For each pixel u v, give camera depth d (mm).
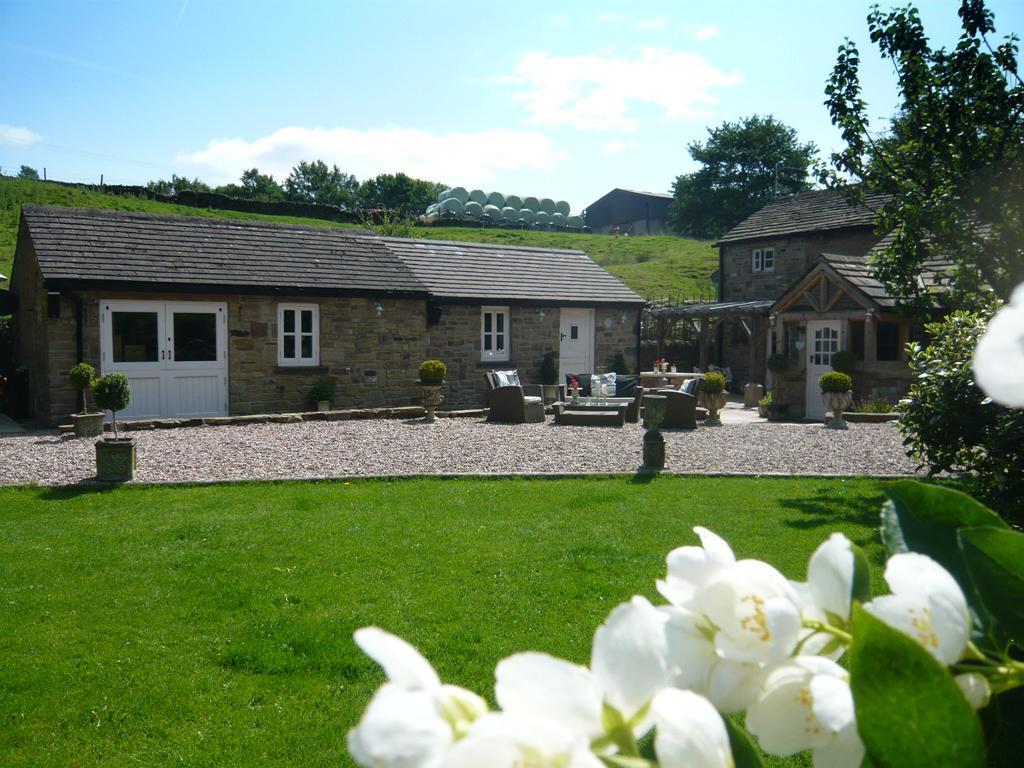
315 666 4492
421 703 501
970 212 7773
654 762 543
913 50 7715
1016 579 698
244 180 80625
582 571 6078
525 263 21484
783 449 12383
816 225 23891
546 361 20000
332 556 6469
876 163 8375
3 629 4980
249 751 3689
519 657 541
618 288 21781
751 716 633
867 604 641
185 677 4363
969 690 656
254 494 8992
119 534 7152
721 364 26719
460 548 6703
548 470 10594
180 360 15211
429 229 51531
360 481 9789
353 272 17406
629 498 8758
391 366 17562
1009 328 497
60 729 3857
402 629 4969
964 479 9094
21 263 16594
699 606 647
